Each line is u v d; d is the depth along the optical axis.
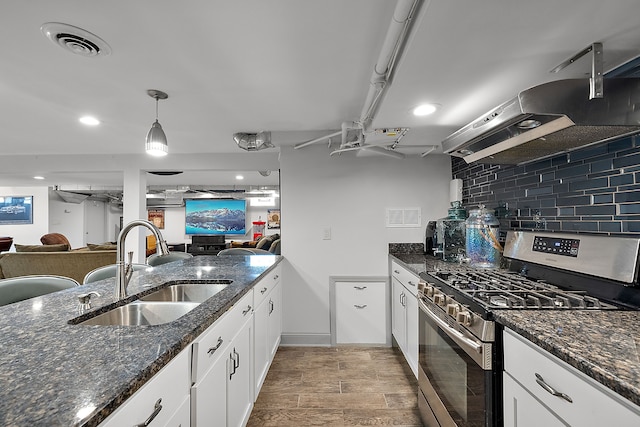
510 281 1.56
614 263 1.20
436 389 1.58
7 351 0.82
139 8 1.18
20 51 1.47
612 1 0.95
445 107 1.81
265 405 2.03
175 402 0.88
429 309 1.67
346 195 3.09
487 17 1.03
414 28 1.10
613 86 1.16
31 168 3.88
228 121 2.51
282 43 1.43
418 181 3.08
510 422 1.02
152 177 6.82
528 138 1.35
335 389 2.22
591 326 0.94
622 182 1.29
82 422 0.53
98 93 1.96
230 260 2.80
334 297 3.06
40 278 1.70
